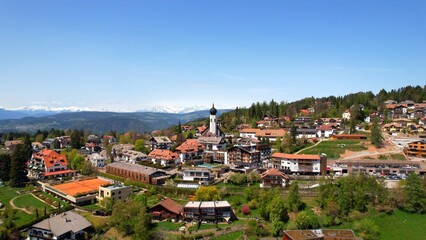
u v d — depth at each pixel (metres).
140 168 178.75
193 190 150.12
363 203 130.88
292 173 172.25
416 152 192.50
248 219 128.00
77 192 149.62
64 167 199.12
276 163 178.88
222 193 147.38
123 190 145.88
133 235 113.94
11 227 118.12
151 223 124.00
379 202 135.00
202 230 119.19
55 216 121.06
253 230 117.19
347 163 173.00
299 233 108.12
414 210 130.12
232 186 155.88
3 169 182.62
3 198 152.88
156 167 192.25
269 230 118.19
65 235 110.19
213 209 125.88
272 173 154.00
